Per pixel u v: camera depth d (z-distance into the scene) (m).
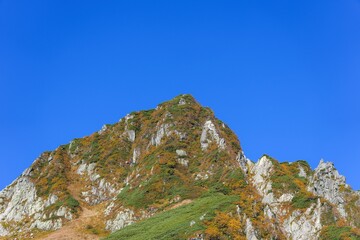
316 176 138.38
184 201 141.75
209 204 123.56
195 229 107.31
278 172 143.88
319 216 123.94
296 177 144.88
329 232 118.44
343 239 114.56
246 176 150.00
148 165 166.12
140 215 142.75
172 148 168.38
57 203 161.12
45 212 158.25
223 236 107.56
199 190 146.88
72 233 143.50
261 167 149.38
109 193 168.25
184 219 117.31
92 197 167.62
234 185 143.25
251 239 109.44
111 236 122.00
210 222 110.50
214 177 151.62
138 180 161.88
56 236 142.00
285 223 126.12
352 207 130.00
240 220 113.69
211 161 158.38
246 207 118.19
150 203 146.00
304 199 130.12
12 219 163.50
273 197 135.50
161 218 126.25
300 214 126.62
